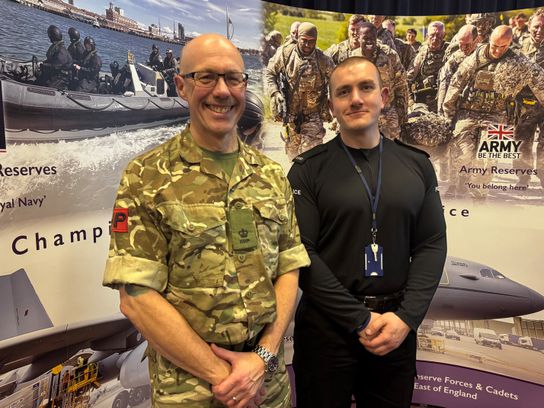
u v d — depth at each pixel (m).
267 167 1.15
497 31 1.85
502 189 1.95
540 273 1.95
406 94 2.00
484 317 2.03
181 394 1.00
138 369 1.71
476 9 2.16
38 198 1.33
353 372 1.36
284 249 1.15
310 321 1.36
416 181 1.36
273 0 2.09
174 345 0.93
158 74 1.66
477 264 2.02
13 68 1.24
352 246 1.31
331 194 1.32
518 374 2.00
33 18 1.28
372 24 1.97
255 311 1.01
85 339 1.50
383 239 1.31
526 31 1.82
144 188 0.95
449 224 2.04
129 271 0.90
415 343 1.39
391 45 1.97
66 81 1.38
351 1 2.19
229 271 0.98
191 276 0.96
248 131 1.95
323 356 1.34
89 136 1.45
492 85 1.89
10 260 1.27
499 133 1.91
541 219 1.91
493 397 2.04
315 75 2.00
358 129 1.33
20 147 1.27
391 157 1.39
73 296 1.44
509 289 1.99
